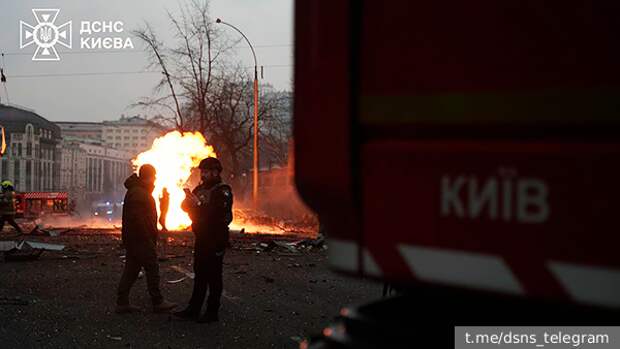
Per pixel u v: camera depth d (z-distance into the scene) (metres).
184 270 10.98
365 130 2.04
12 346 5.81
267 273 10.94
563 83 1.70
